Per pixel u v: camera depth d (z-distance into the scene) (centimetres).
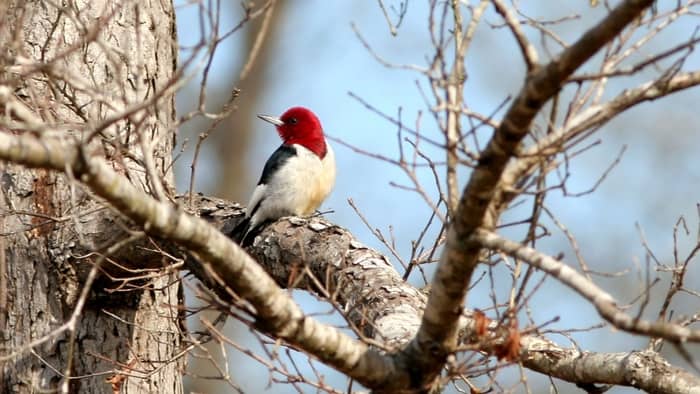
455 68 845
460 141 802
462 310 871
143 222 791
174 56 1403
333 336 872
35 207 1274
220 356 2517
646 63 734
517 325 880
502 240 800
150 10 1366
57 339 1270
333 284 1172
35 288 1270
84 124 1046
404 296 1092
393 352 910
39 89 1161
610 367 1041
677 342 665
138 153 1239
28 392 1255
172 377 1342
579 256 809
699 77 804
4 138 728
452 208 876
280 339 859
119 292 1293
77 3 1305
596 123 801
